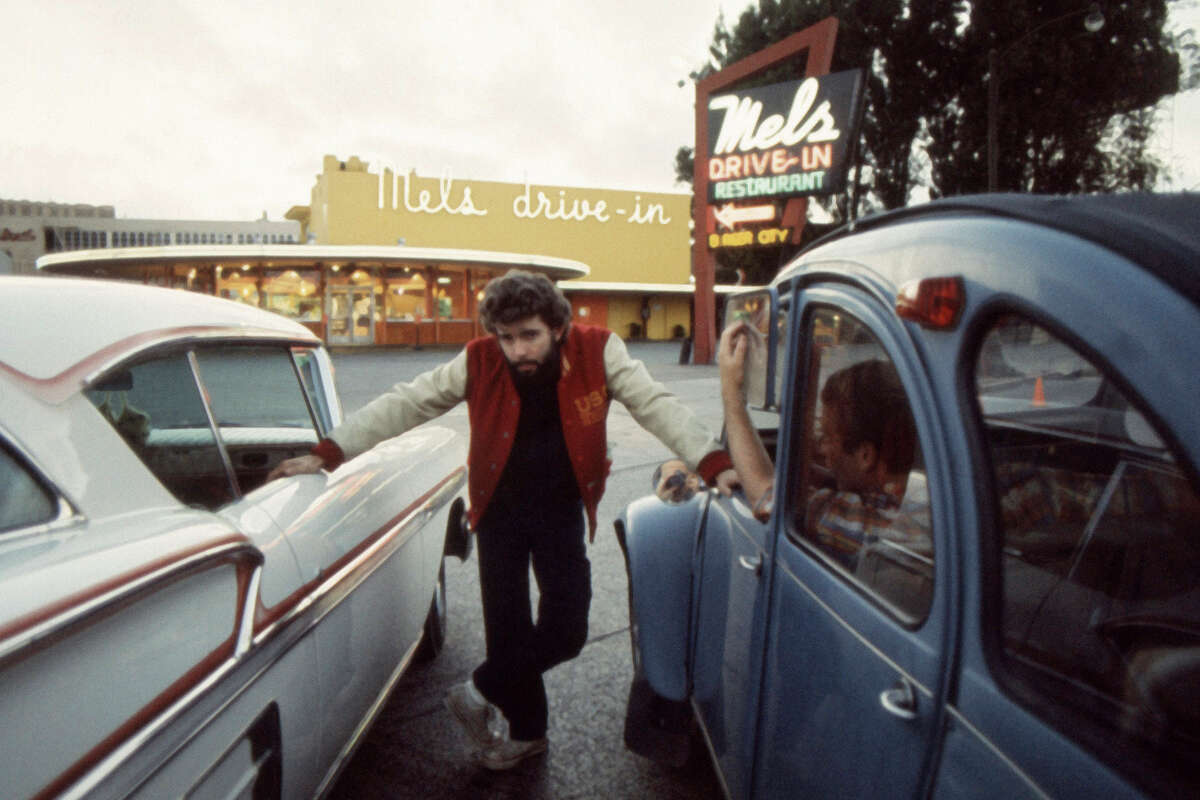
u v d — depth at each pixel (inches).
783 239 810.2
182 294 85.4
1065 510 46.2
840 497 62.1
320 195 1523.1
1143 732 35.6
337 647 86.9
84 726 46.4
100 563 50.0
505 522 100.3
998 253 41.9
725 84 840.9
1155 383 31.7
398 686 136.5
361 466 108.4
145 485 61.5
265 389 103.4
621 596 178.5
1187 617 40.1
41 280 70.2
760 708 71.7
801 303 71.3
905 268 51.3
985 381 44.6
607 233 1627.7
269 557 73.2
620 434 404.5
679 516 111.2
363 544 94.8
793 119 784.3
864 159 1214.9
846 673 55.9
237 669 63.3
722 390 81.0
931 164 1182.9
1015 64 1027.3
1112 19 957.8
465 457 151.4
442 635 149.3
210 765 59.9
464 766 112.7
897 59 1143.6
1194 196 41.7
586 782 109.0
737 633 80.6
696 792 107.0
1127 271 34.1
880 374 56.3
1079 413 45.2
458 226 1499.8
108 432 60.4
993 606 42.8
